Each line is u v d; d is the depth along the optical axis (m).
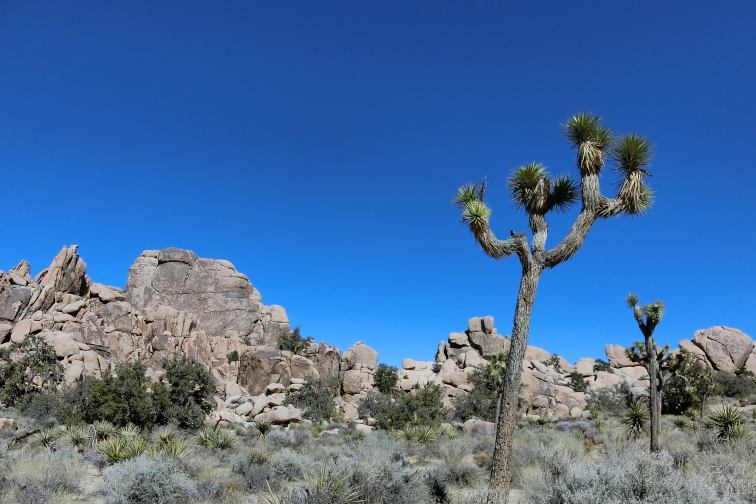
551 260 9.21
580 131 9.64
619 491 5.50
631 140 9.52
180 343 54.19
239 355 55.72
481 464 13.31
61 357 37.25
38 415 26.50
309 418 38.75
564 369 63.88
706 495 5.29
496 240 9.47
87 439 17.25
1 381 31.27
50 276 52.88
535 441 17.31
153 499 8.62
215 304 70.56
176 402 27.55
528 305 9.12
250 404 39.53
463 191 10.20
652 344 15.30
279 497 7.14
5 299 46.53
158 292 71.00
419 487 8.53
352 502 7.23
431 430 22.12
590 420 34.50
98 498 9.52
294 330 64.75
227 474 11.60
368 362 61.59
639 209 9.34
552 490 6.15
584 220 9.20
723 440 13.29
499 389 35.78
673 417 31.92
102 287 56.91
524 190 10.08
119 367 27.52
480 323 65.25
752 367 54.03
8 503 8.59
